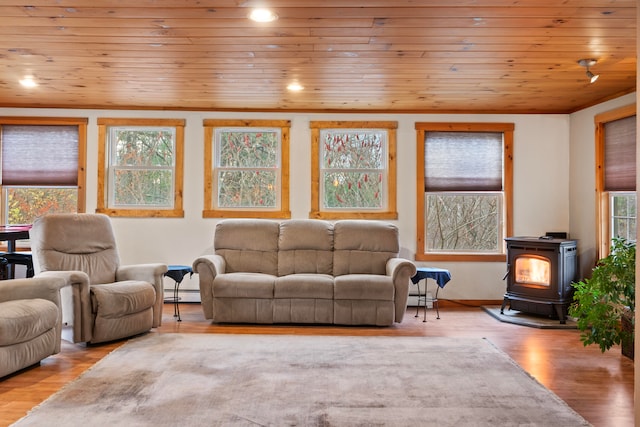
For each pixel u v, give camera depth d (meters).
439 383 3.31
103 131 6.03
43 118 5.98
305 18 3.17
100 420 2.69
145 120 6.05
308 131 6.11
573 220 5.97
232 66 4.24
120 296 4.23
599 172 5.42
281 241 5.57
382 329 4.87
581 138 5.81
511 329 4.89
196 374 3.46
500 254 6.09
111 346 4.18
